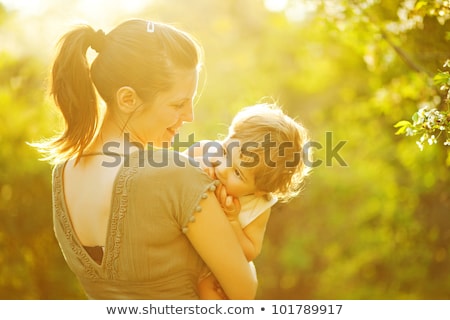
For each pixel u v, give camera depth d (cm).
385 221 1410
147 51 287
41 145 301
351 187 1612
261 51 2044
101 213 281
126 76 287
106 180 281
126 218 276
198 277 295
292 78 1984
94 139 293
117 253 279
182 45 294
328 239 1736
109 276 285
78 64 292
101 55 293
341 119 1523
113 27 304
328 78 1898
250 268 294
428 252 1293
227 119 1498
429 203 1238
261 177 322
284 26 1869
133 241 277
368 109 1218
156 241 277
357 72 1314
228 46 2184
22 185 1332
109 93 290
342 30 691
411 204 1288
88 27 297
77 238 292
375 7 608
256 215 324
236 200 318
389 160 1402
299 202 1741
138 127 291
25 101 1299
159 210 276
